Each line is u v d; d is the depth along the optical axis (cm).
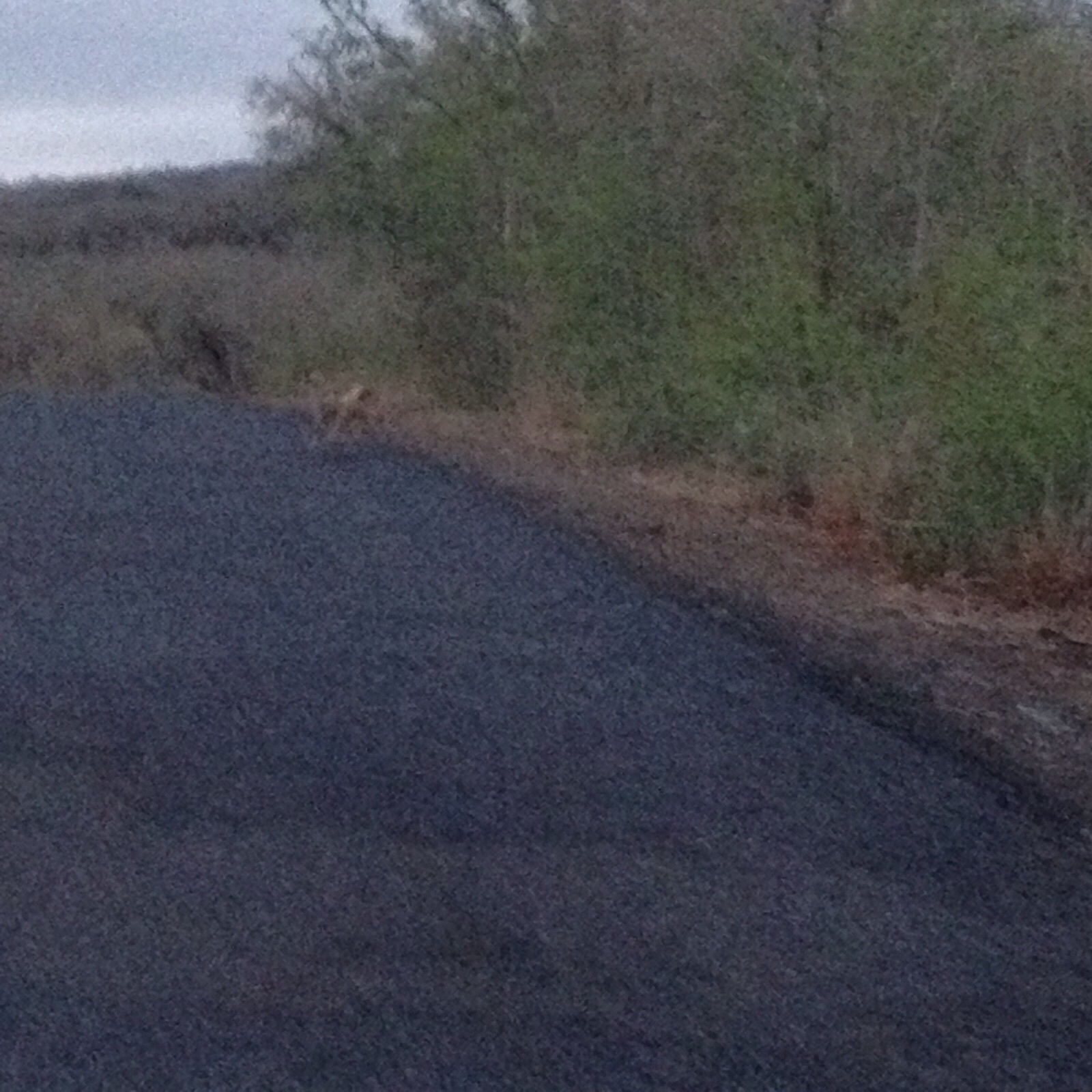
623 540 1349
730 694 964
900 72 1623
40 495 1509
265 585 1195
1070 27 1634
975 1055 593
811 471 1473
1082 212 1476
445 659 1023
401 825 775
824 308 1633
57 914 681
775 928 682
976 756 889
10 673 987
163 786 817
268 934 667
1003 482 1305
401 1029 595
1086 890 731
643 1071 572
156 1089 554
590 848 753
